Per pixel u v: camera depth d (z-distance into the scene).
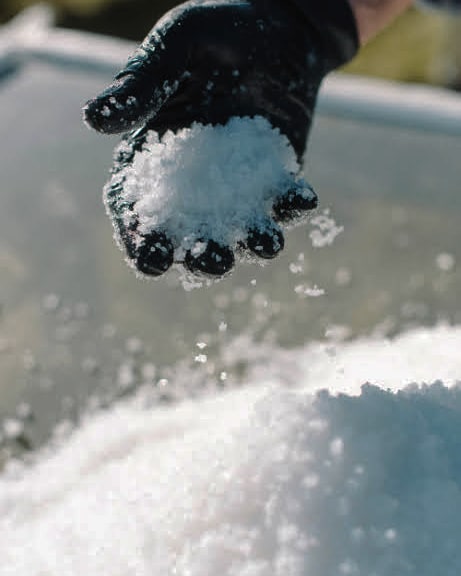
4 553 0.69
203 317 0.93
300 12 0.72
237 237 0.61
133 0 2.32
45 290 0.96
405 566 0.55
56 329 0.92
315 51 0.73
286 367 0.88
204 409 0.80
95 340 0.91
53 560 0.64
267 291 0.96
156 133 0.64
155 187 0.61
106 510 0.65
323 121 1.18
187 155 0.62
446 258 0.97
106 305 0.94
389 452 0.58
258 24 0.69
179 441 0.70
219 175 0.61
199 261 0.59
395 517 0.56
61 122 1.20
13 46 1.32
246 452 0.59
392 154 1.12
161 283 0.97
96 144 1.16
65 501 0.73
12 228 1.04
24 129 1.18
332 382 0.76
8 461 0.81
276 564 0.56
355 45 0.76
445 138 1.14
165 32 0.65
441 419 0.60
